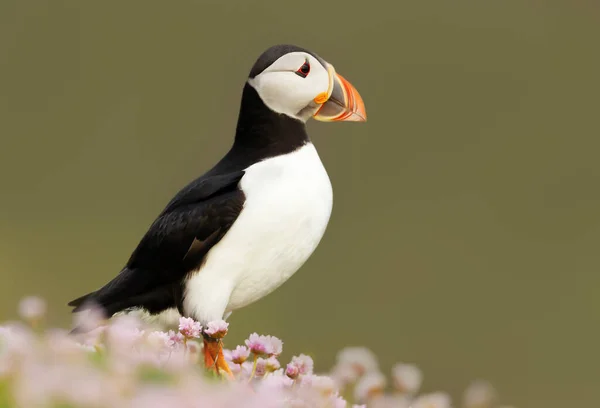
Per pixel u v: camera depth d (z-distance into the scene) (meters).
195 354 6.57
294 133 7.72
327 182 7.63
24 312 5.65
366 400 5.85
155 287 7.46
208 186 7.39
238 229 7.26
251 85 7.75
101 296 7.51
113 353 5.08
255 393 5.36
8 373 4.25
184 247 7.30
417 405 5.86
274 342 6.05
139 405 4.18
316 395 5.43
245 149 7.72
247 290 7.51
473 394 6.33
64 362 4.62
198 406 4.27
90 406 4.13
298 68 7.68
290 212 7.32
